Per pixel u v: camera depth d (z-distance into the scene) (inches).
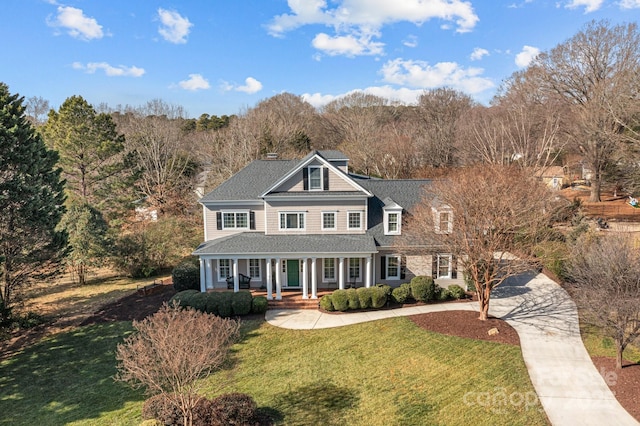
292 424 554.3
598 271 670.5
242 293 970.1
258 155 2437.3
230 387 656.4
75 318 986.7
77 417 593.9
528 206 834.2
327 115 3575.3
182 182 2224.4
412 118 3186.5
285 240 1074.1
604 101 1692.9
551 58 1983.3
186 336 514.9
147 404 567.5
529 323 840.9
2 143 902.4
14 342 866.8
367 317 920.9
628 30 1711.4
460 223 828.6
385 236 1090.1
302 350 776.9
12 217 912.9
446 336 791.1
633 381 606.9
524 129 1952.5
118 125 2787.9
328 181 1097.4
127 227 1706.4
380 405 590.2
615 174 1925.4
